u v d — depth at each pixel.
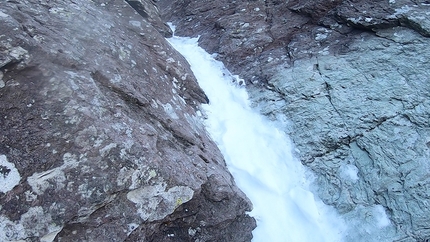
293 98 4.29
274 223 3.34
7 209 2.04
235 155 3.87
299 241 3.22
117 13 4.55
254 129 4.21
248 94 4.67
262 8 6.04
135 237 2.48
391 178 3.29
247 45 5.36
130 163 2.44
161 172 2.57
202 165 3.10
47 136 2.27
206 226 2.97
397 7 4.50
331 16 5.09
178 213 2.82
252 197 3.49
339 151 3.71
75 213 2.21
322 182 3.58
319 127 3.91
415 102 3.64
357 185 3.42
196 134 3.57
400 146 3.43
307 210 3.41
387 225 3.09
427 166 3.22
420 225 2.97
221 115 4.39
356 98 3.96
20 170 2.13
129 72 3.40
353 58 4.37
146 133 2.74
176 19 7.20
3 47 2.29
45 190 2.16
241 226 3.18
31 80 2.37
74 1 3.73
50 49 2.62
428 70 3.83
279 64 4.84
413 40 4.17
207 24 6.38
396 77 3.93
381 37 4.43
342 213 3.32
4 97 2.24
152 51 4.36
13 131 2.20
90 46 3.21
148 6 6.24
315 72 4.44
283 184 3.66
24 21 2.73
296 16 5.55
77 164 2.28
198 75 5.01
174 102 3.72
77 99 2.47
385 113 3.70
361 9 4.78
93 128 2.41
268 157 3.89
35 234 2.09
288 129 4.07
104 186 2.31
